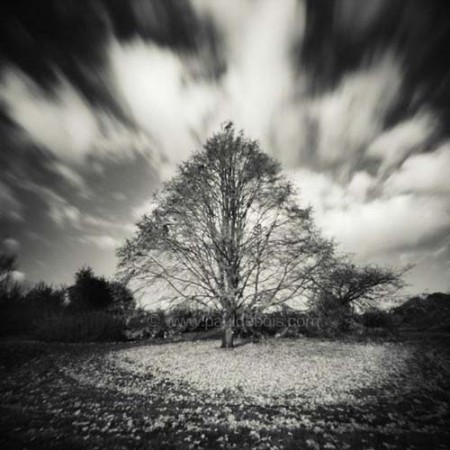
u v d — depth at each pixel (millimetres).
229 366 12469
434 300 26297
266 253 17172
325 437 5516
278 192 17438
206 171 18359
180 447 5082
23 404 7223
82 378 10398
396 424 6109
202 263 17359
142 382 10039
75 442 5098
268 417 6641
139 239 16734
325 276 16891
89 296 30203
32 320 24484
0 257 25453
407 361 12906
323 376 10641
